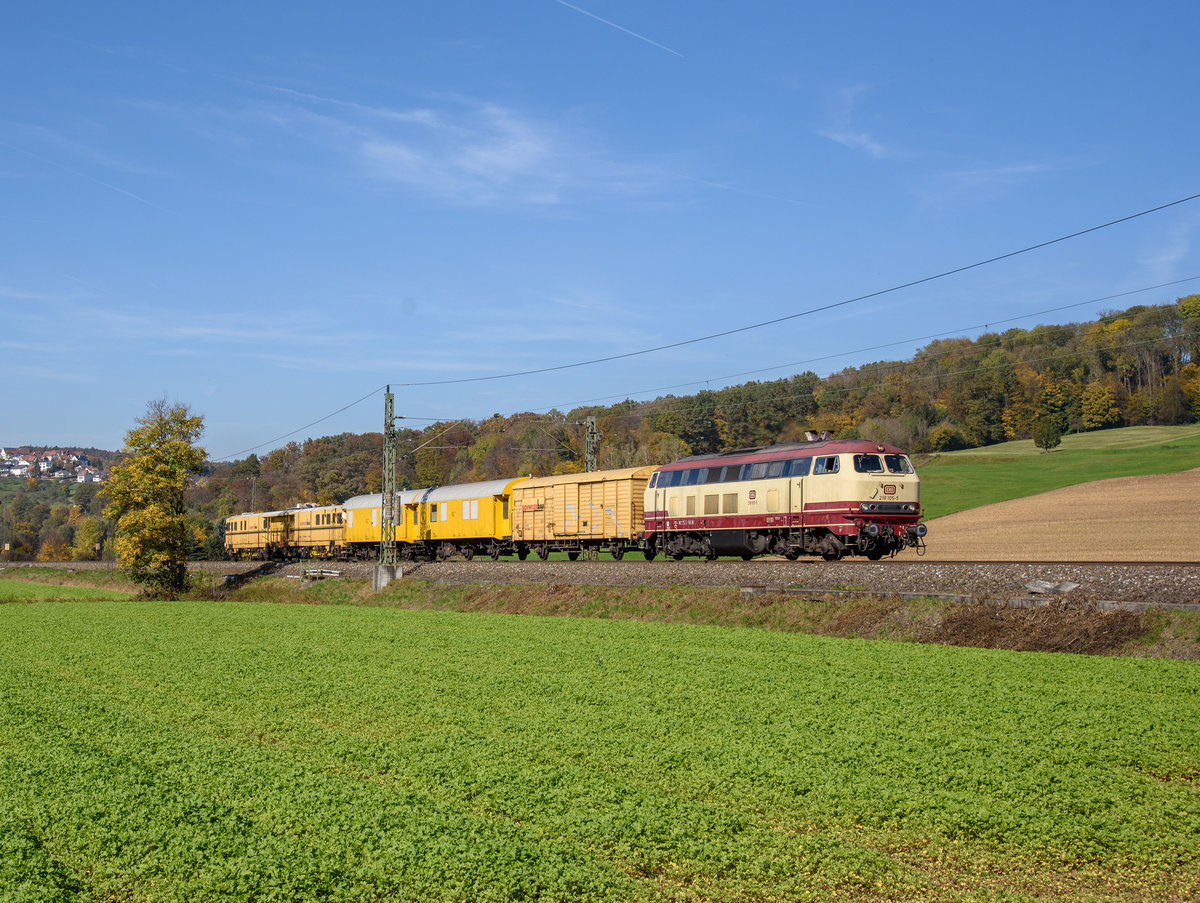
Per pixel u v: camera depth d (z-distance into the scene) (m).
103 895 10.30
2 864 10.80
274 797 13.26
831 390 129.00
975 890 10.28
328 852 11.09
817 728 17.08
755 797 13.33
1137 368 123.56
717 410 111.50
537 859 10.82
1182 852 11.13
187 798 13.27
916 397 122.88
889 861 10.95
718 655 25.80
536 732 17.31
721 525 38.84
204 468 67.19
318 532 72.00
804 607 30.47
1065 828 11.69
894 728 16.89
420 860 10.82
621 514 45.06
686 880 10.60
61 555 138.12
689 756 15.30
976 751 15.22
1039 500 79.38
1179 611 22.78
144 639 34.56
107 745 16.89
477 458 132.12
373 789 13.66
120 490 63.44
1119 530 60.44
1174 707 17.72
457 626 36.38
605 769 14.84
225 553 91.75
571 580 41.62
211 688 22.81
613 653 26.83
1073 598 25.05
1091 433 121.38
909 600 28.25
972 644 25.56
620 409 132.00
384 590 52.09
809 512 35.00
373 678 23.83
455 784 14.03
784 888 10.27
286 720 18.94
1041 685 19.98
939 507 82.38
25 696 22.30
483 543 56.97
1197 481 78.62
